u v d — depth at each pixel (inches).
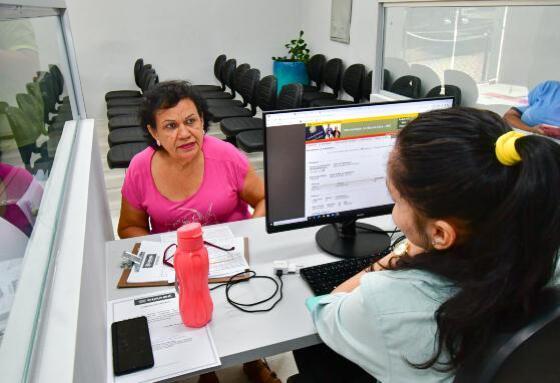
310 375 43.1
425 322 25.2
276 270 45.0
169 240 52.3
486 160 21.8
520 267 22.3
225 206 61.4
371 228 54.3
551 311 22.2
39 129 52.2
